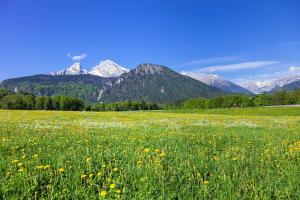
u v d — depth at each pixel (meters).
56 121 37.72
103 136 18.67
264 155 12.69
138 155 11.58
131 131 23.52
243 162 11.03
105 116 54.56
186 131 24.95
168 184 8.48
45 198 7.66
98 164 10.38
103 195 7.45
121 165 10.35
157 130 25.00
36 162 10.37
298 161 11.58
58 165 10.05
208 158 11.88
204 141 17.03
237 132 24.23
